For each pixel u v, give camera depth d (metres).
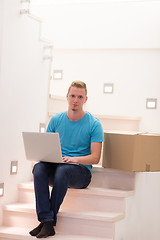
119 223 2.88
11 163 3.18
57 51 4.44
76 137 3.04
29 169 3.48
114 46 4.22
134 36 4.16
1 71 2.97
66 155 3.04
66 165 2.82
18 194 3.30
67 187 2.79
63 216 2.90
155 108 4.09
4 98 3.04
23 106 3.32
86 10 4.34
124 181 3.18
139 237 3.28
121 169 3.07
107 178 3.23
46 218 2.68
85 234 2.85
